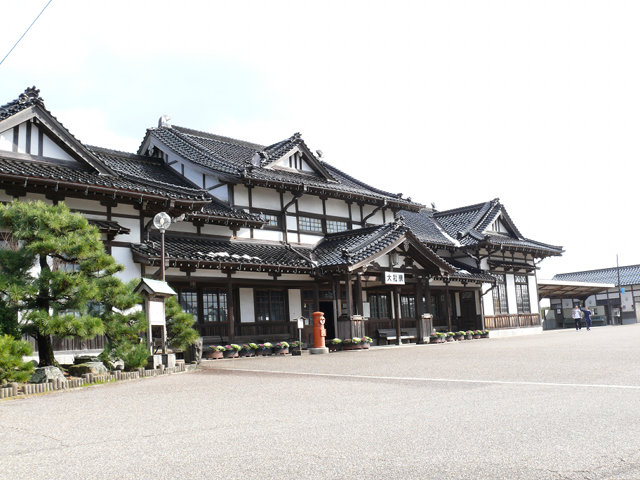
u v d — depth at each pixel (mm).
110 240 17344
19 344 10273
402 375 11531
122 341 12719
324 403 7992
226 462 4863
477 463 4621
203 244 21312
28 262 11266
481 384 9570
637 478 4168
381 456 4926
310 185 24453
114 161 23875
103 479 4461
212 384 10734
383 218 29625
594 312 51000
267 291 23328
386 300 29094
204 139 28375
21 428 6672
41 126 16859
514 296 36750
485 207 38000
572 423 6031
